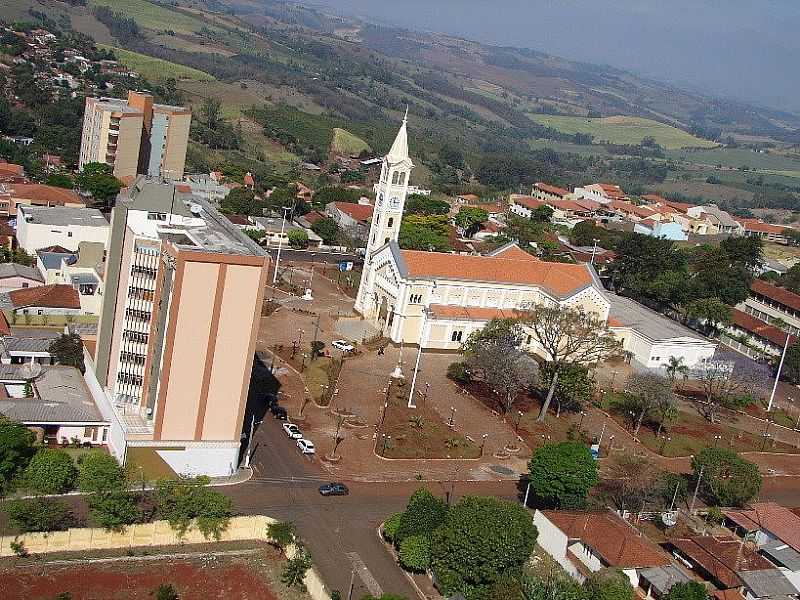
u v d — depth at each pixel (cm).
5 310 14812
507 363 14338
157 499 9525
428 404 14312
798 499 13112
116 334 11062
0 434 9619
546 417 14525
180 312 10069
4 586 8125
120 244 11138
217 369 10444
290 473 11300
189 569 8912
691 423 15450
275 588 8812
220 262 10050
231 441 10775
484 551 8844
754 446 14912
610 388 16438
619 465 13125
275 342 16138
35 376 12175
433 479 11862
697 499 12331
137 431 10425
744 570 10025
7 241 18888
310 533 9950
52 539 8756
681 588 9162
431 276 16925
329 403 13750
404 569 9569
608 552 9825
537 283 17850
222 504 9419
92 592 8281
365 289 18400
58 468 9725
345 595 8844
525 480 12256
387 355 16388
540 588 8806
